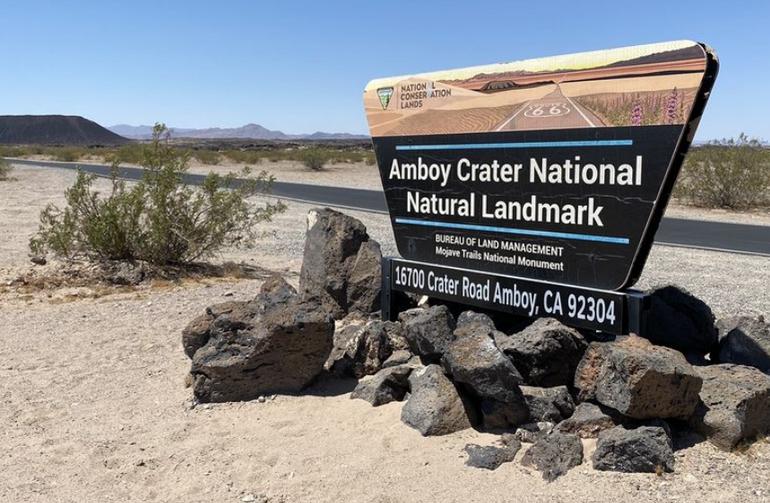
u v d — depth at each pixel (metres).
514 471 5.07
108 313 10.34
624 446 4.93
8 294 11.43
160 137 13.72
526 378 5.76
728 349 6.26
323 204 26.80
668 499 4.55
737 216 24.97
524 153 6.57
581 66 6.06
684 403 5.18
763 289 11.60
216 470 5.35
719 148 28.91
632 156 5.76
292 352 6.68
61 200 28.12
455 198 7.26
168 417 6.44
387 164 7.92
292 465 5.36
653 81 5.58
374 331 7.10
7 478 5.36
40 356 8.36
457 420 5.75
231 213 14.01
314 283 9.05
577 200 6.19
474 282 6.99
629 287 6.13
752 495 4.56
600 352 5.54
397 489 4.94
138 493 5.09
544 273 6.52
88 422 6.40
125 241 13.10
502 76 6.70
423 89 7.44
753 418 5.26
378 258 8.94
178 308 10.61
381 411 6.21
